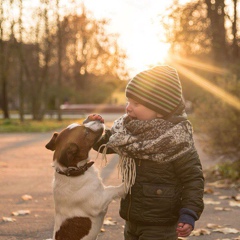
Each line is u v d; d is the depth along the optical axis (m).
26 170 11.35
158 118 3.56
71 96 51.59
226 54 18.91
